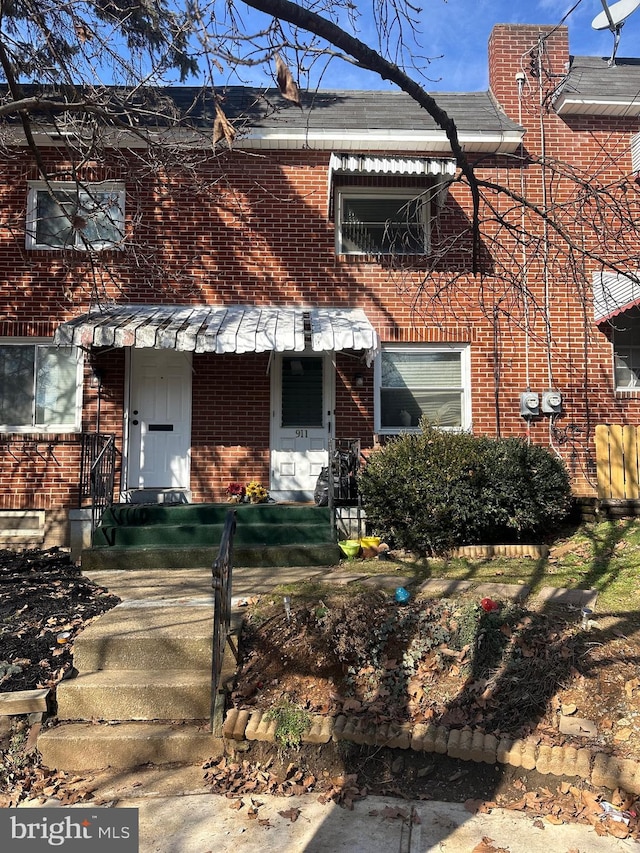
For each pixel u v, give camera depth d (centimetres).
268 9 366
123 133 891
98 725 458
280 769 424
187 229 995
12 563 803
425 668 489
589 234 955
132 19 664
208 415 980
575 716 430
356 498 873
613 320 1003
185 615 555
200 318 903
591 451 1003
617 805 374
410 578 643
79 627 552
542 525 812
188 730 448
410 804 390
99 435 859
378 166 892
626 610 545
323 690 474
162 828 364
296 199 1011
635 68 1201
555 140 1040
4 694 461
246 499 941
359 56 395
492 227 1001
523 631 508
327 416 991
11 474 938
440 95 1158
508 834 355
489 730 432
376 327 995
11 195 979
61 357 983
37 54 713
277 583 654
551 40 1072
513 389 1004
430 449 800
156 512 838
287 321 894
